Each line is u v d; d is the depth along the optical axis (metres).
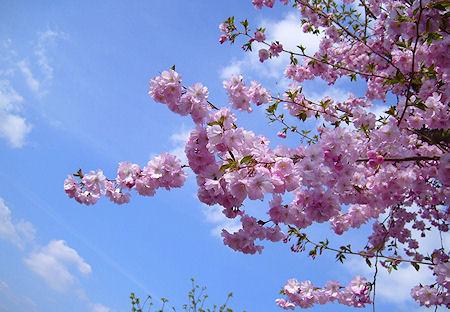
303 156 3.32
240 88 4.09
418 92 4.49
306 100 5.87
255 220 3.85
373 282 5.61
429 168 4.42
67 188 4.68
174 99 3.65
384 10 6.15
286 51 6.76
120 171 4.20
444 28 3.34
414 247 7.11
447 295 4.84
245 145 3.24
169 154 3.90
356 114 4.49
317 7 7.07
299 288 6.34
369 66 5.69
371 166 3.78
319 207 3.56
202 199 3.49
